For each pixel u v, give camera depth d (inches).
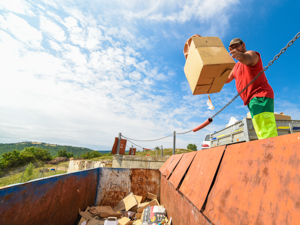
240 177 52.9
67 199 134.2
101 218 162.1
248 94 76.1
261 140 50.5
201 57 58.1
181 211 105.2
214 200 61.1
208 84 67.4
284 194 34.3
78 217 154.9
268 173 41.8
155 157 335.9
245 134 115.6
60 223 123.0
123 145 378.6
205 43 63.8
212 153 88.4
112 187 216.2
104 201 209.8
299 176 32.4
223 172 65.8
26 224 87.7
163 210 156.7
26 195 88.7
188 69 75.1
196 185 86.4
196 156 116.6
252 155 51.9
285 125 127.7
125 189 217.0
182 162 147.8
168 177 159.8
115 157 337.4
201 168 93.0
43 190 103.4
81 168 391.2
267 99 69.4
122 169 224.4
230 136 145.9
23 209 86.0
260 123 70.8
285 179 35.7
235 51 61.4
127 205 190.9
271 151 44.0
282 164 38.3
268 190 39.3
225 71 60.4
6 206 75.0
